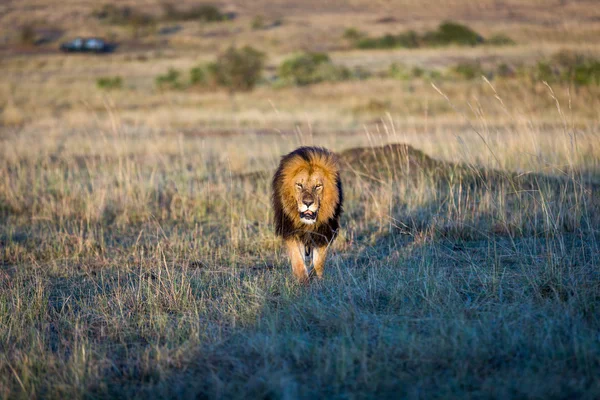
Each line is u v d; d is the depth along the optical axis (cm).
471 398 582
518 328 718
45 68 6869
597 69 3528
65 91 5050
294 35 10481
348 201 1491
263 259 1125
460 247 1106
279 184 965
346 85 4909
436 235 1168
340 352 672
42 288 936
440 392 597
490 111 3394
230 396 615
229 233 1298
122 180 1644
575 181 1245
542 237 1116
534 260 954
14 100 4453
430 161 1647
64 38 9844
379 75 5500
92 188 1596
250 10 15125
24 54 8388
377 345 701
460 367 636
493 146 1559
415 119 3319
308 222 901
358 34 9756
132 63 7262
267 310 816
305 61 5400
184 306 870
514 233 1155
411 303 827
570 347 663
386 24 11906
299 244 959
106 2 14650
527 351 665
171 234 1284
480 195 1267
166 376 663
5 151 2241
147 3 15275
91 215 1430
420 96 4134
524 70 4103
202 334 762
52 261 1133
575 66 3600
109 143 2530
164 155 2241
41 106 4169
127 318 841
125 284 992
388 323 761
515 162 1479
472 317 768
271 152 2219
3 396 639
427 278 870
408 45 8119
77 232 1330
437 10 14125
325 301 833
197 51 8712
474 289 878
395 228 1253
